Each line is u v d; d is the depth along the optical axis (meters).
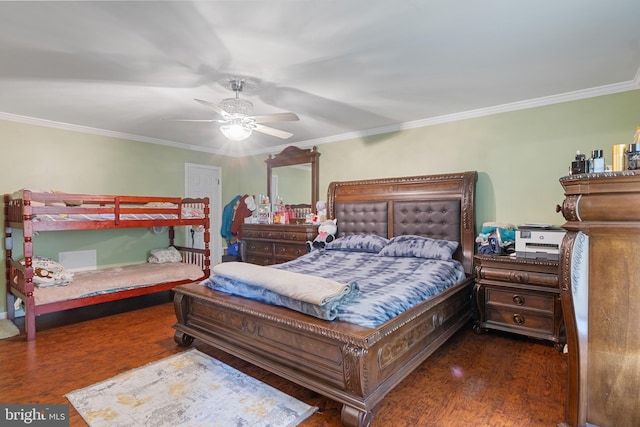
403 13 1.87
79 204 3.78
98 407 1.99
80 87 2.94
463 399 2.09
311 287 2.12
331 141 4.97
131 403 2.03
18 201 3.32
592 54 2.40
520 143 3.52
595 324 1.58
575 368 1.61
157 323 3.54
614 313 1.53
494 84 2.98
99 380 2.31
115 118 3.92
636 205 1.45
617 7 1.82
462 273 3.36
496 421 1.87
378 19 1.93
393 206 4.20
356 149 4.72
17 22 1.92
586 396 1.59
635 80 2.88
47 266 3.42
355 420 1.70
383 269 3.18
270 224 5.03
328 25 1.99
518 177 3.54
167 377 2.35
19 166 3.85
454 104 3.53
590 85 3.03
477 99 3.38
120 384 2.25
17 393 2.15
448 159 3.96
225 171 6.13
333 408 2.00
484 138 3.73
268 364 2.16
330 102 3.43
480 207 3.76
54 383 2.27
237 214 5.85
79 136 4.32
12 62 2.44
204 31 2.05
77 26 1.97
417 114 3.88
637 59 2.49
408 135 4.26
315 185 5.08
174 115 3.79
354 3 1.78
